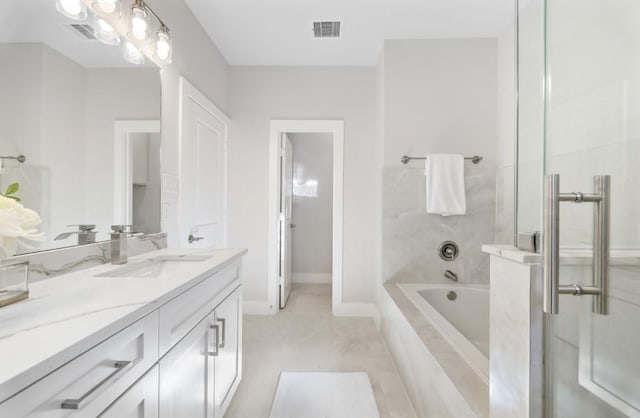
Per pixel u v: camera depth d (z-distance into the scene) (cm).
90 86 133
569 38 78
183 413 108
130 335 77
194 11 236
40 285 100
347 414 169
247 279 326
